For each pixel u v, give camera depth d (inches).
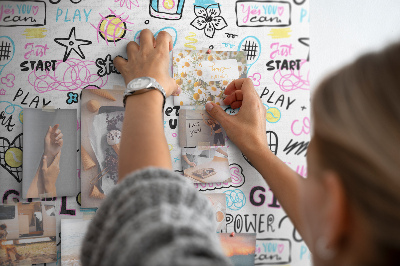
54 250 26.4
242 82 27.9
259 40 28.8
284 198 24.5
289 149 29.0
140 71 24.8
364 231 7.4
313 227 9.5
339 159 7.7
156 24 27.8
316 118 8.8
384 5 29.0
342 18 29.1
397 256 7.1
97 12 27.2
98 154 27.0
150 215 10.3
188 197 11.7
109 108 27.2
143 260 9.0
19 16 26.6
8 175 26.3
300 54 29.1
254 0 28.7
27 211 26.3
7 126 26.4
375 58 8.2
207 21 28.3
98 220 12.7
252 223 28.4
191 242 8.9
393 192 6.8
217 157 28.2
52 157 26.5
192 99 28.1
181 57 28.0
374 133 7.2
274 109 28.9
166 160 14.7
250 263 28.1
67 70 27.0
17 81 26.5
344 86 8.2
